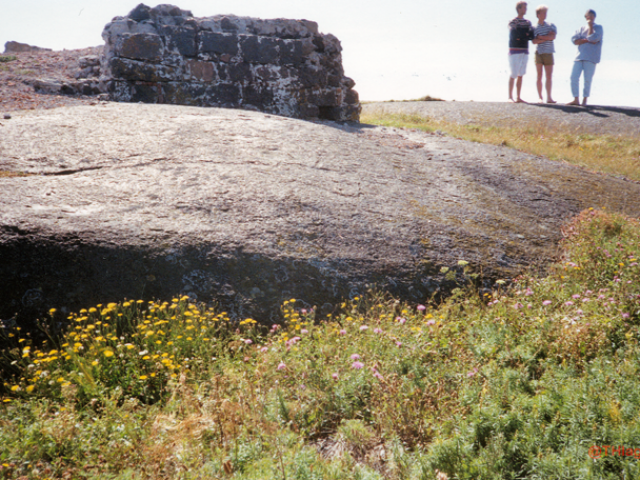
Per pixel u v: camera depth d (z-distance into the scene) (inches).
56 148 251.6
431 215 244.7
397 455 101.6
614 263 198.5
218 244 187.8
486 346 140.6
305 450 103.9
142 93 380.2
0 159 231.6
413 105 657.0
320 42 439.2
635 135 495.2
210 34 393.1
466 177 309.3
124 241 178.5
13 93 361.1
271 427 108.8
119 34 376.5
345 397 121.3
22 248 165.9
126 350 142.0
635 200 316.8
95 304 165.0
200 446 104.0
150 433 111.2
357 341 147.6
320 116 455.8
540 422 104.1
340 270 192.4
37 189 204.1
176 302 165.3
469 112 593.9
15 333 154.3
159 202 209.9
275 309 175.9
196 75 392.2
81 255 170.6
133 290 170.1
